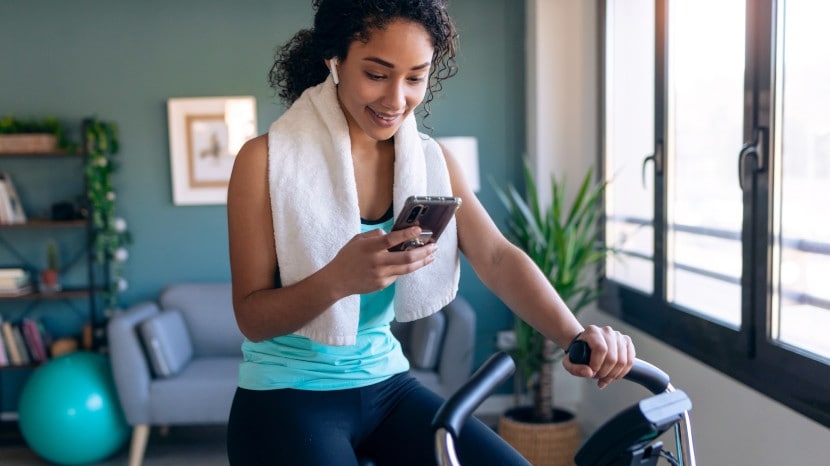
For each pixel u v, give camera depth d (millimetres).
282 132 1173
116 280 4426
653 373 1068
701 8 2754
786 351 2170
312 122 1185
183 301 4352
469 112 4598
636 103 3451
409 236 988
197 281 4609
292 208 1142
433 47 1072
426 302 1252
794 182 2174
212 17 4516
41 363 4230
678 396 992
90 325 4367
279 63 1342
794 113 2168
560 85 4270
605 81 3830
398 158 1220
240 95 4543
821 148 2021
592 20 3980
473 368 4660
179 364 3951
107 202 4359
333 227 1154
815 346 2086
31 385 3822
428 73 1127
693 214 2863
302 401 1155
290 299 1060
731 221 2559
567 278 3395
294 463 1101
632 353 1023
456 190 1302
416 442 1194
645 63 3344
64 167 4516
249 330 1112
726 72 2566
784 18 2213
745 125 2369
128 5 4492
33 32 4484
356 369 1191
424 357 3795
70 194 4531
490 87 4590
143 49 4516
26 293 4289
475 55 4578
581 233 3674
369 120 1097
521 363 3662
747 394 2385
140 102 4531
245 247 1154
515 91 4590
